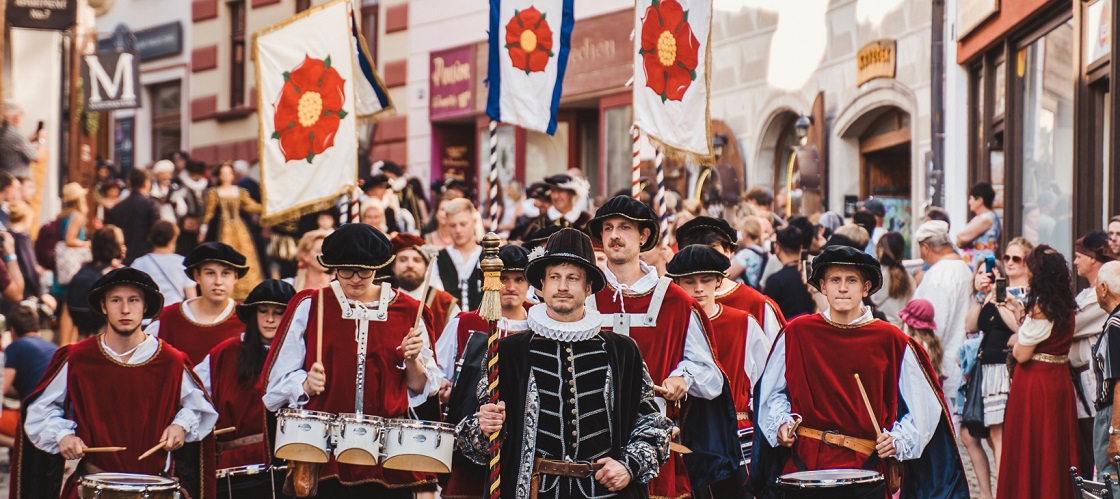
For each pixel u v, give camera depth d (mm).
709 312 12859
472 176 45219
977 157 25156
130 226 25875
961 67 25406
